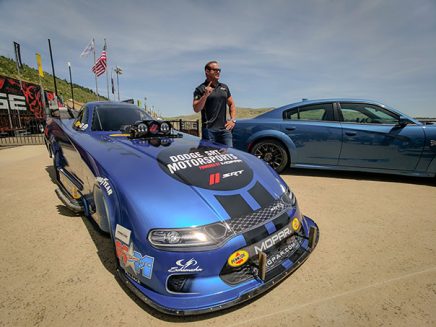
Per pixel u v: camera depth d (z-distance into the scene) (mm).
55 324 1306
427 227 2338
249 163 1961
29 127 12359
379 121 3551
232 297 1314
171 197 1407
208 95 2883
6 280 1630
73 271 1720
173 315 1254
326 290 1550
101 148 1992
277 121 3941
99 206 1853
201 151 1970
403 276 1670
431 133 3312
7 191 3359
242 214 1448
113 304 1438
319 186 3500
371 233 2234
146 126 2273
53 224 2393
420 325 1301
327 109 3775
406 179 3818
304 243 1767
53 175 4195
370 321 1327
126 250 1399
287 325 1307
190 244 1287
